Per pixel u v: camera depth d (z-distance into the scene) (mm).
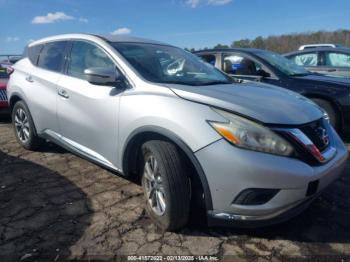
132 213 3291
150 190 3133
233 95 3029
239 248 2793
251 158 2561
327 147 3049
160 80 3357
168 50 4125
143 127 3025
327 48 8367
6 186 3850
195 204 3043
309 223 3164
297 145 2688
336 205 3500
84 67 3934
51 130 4375
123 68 3469
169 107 2898
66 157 4777
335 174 2998
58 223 3100
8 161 4621
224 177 2617
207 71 4023
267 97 3156
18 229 2996
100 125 3520
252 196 2604
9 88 5121
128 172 3406
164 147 2893
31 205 3424
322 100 5805
